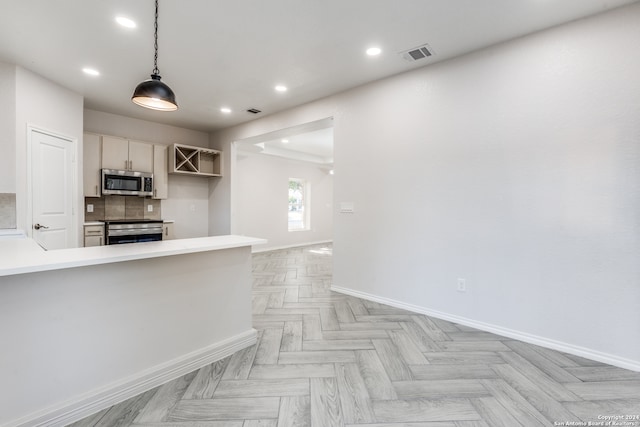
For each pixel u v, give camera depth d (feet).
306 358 7.52
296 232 27.58
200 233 19.26
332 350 7.93
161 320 6.52
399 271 11.02
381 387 6.35
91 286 5.54
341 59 9.94
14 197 10.00
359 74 11.00
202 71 10.82
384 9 7.44
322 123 13.96
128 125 16.12
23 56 9.66
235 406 5.72
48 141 11.37
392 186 11.13
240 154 22.61
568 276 7.86
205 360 7.17
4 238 8.66
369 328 9.30
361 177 12.05
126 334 6.00
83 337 5.46
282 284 14.30
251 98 13.34
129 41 8.87
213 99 13.48
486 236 9.10
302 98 13.38
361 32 8.42
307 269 17.63
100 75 11.07
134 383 6.01
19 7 7.29
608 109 7.32
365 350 7.94
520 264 8.54
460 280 9.61
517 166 8.55
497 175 8.88
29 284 4.91
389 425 5.26
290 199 27.91
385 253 11.37
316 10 7.49
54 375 5.16
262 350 7.93
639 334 7.02
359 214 12.14
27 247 6.41
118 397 5.78
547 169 8.11
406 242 10.80
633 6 7.02
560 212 7.95
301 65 10.35
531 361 7.41
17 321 4.81
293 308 11.04
